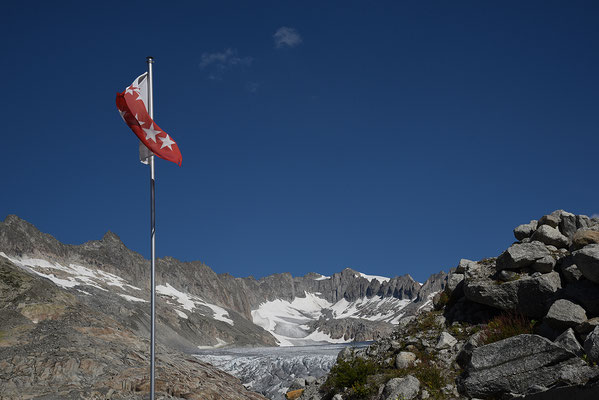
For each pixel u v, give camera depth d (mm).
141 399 27266
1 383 26547
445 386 15258
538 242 17594
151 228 16047
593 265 14805
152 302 15516
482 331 16547
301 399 19766
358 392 16906
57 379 27797
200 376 33594
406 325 19844
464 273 20016
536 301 16281
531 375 13430
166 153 16641
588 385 10352
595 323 14086
